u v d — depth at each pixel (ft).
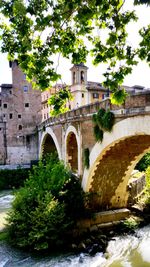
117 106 43.57
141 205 64.23
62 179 55.62
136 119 39.52
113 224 56.65
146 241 50.96
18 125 152.15
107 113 45.55
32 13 17.44
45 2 17.62
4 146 149.48
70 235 51.31
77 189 56.95
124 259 45.32
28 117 154.10
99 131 49.55
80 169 59.67
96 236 52.65
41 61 18.75
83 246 48.75
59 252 47.42
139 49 18.62
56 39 19.48
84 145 57.57
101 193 58.95
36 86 19.70
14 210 52.44
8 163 148.87
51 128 92.22
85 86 165.89
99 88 173.78
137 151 51.52
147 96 36.73
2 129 149.89
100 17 18.54
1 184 111.34
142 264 43.34
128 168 57.72
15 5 16.38
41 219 47.39
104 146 48.44
